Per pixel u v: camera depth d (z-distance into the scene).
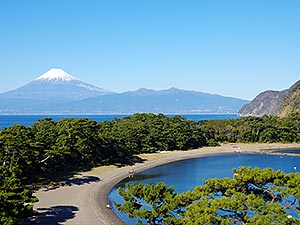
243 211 22.69
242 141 143.50
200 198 24.91
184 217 26.30
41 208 45.75
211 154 111.44
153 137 108.50
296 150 123.88
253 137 143.62
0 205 30.17
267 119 156.75
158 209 27.95
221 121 151.75
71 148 71.88
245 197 22.36
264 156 109.00
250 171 23.72
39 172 63.72
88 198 52.12
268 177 22.95
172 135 114.69
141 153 102.81
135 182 67.19
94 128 80.56
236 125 147.75
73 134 74.00
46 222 39.72
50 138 69.12
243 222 22.33
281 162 97.12
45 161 62.66
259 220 20.72
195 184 66.38
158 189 29.02
